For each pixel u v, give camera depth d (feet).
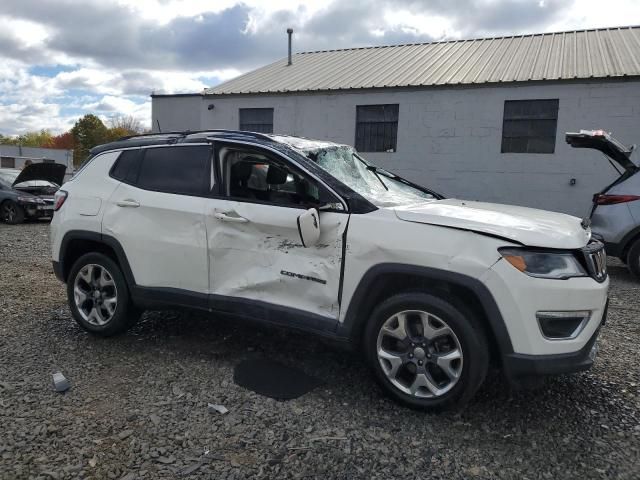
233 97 56.70
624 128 41.68
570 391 11.96
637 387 12.19
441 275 10.10
